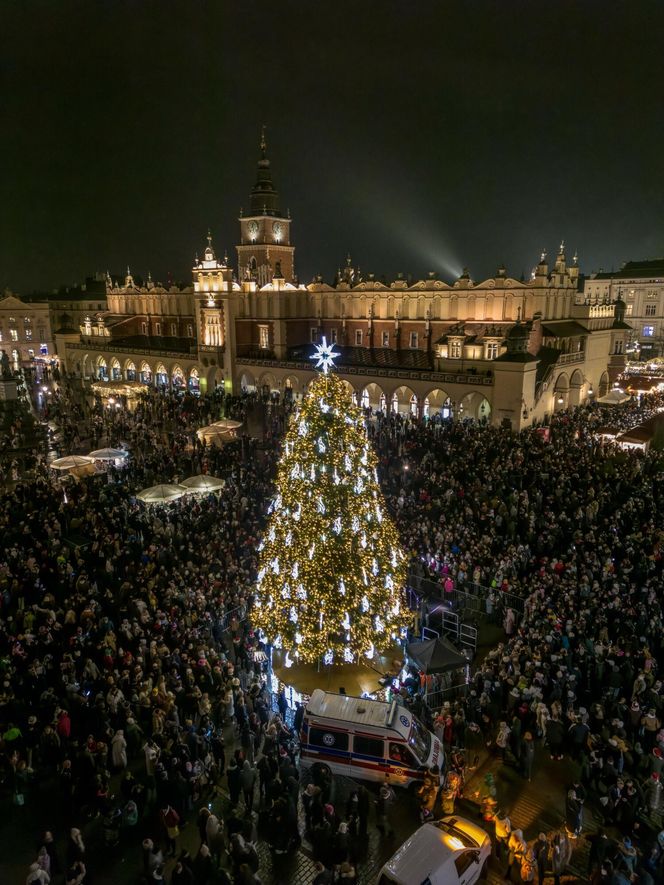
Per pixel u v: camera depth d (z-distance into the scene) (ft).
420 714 63.16
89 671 61.72
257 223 274.36
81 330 344.49
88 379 306.14
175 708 56.59
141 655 65.16
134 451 161.17
